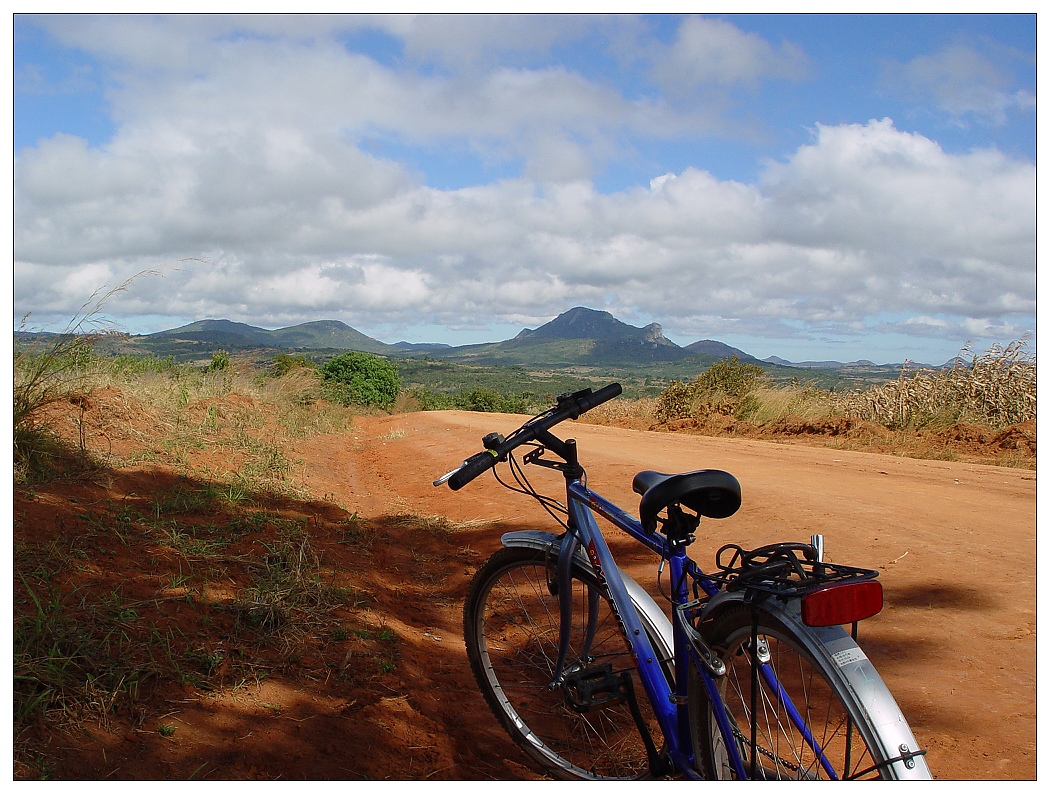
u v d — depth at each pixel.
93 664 2.91
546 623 3.54
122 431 7.44
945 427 13.54
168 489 6.00
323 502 7.07
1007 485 7.48
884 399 15.26
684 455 10.02
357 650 3.65
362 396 26.30
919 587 4.41
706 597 2.39
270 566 4.48
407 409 27.14
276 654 3.45
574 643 3.38
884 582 4.55
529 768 2.90
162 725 2.71
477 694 3.47
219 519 5.39
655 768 2.59
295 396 16.27
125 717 2.70
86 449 6.23
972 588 4.34
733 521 6.06
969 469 8.79
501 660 3.40
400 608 4.55
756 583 2.10
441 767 2.79
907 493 6.97
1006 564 4.71
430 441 12.97
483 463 2.66
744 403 16.97
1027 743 2.79
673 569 2.42
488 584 3.10
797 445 12.70
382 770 2.70
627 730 3.08
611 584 2.66
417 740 2.96
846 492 6.99
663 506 2.34
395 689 3.33
